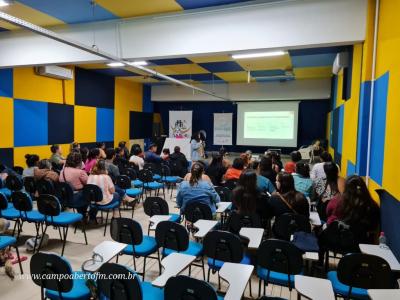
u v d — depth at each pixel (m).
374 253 2.37
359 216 2.61
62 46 5.42
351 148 4.54
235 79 10.65
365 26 3.79
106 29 5.14
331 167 3.49
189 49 4.68
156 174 6.57
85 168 5.36
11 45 5.72
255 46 4.32
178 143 10.09
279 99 11.13
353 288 2.09
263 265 2.24
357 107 4.13
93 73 9.18
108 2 4.37
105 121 9.83
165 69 8.83
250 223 2.96
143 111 12.23
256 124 11.93
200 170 3.46
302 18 4.06
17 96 6.79
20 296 2.65
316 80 10.50
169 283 1.67
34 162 5.27
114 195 4.39
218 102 13.04
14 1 4.20
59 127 7.98
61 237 4.02
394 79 2.78
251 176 3.06
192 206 3.19
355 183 2.65
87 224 4.62
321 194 3.53
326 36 3.96
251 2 4.32
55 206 3.32
